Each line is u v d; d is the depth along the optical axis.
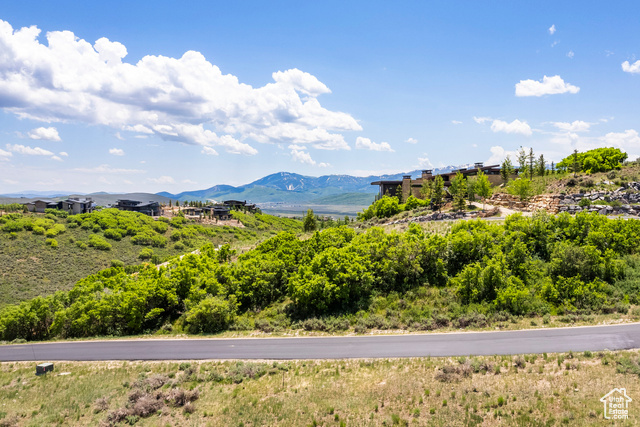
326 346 27.44
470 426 16.20
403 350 25.05
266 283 38.97
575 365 20.16
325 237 45.28
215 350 28.56
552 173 86.06
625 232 35.34
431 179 96.50
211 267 46.03
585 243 34.84
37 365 26.72
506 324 27.66
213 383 23.14
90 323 36.62
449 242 37.34
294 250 44.69
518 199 63.59
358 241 41.03
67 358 29.12
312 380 22.30
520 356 21.69
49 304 37.84
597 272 31.25
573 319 26.91
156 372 25.38
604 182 58.28
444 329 28.41
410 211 72.12
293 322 33.62
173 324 36.84
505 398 17.95
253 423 18.34
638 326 24.67
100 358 28.67
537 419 16.16
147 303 37.34
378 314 32.50
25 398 22.83
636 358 19.95
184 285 39.44
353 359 24.59
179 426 18.70
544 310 28.73
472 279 31.92
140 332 35.84
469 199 70.69
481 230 39.59
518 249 34.19
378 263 36.50
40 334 36.72
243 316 36.50
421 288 34.16
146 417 19.91
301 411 18.94
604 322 25.92
